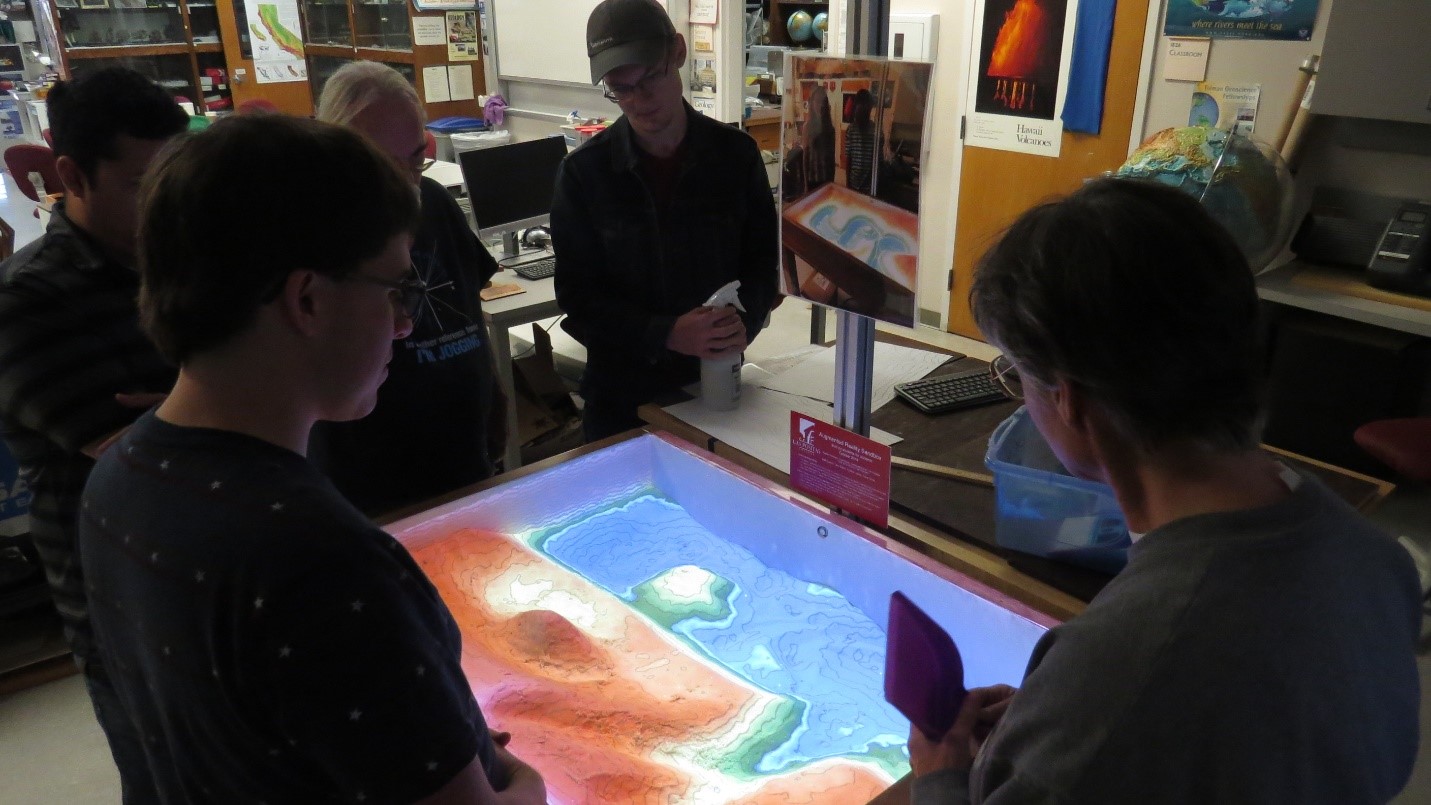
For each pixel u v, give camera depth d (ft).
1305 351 10.57
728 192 6.77
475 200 11.39
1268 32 11.61
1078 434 2.23
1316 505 2.07
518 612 4.63
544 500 5.36
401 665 2.18
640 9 6.15
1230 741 1.86
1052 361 2.07
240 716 2.17
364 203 2.22
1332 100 10.16
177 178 2.11
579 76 17.93
